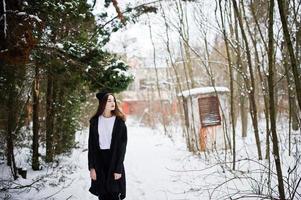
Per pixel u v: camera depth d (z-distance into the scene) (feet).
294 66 12.18
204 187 20.06
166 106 105.09
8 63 18.99
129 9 23.85
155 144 50.65
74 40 21.66
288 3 24.27
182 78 74.33
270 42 13.17
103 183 14.29
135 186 22.35
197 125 36.29
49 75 23.15
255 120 25.32
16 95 23.65
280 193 13.42
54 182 22.53
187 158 31.89
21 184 21.39
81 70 22.00
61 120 31.65
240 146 35.91
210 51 44.91
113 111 14.96
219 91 36.70
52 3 18.95
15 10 18.17
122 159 14.35
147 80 121.80
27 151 33.60
